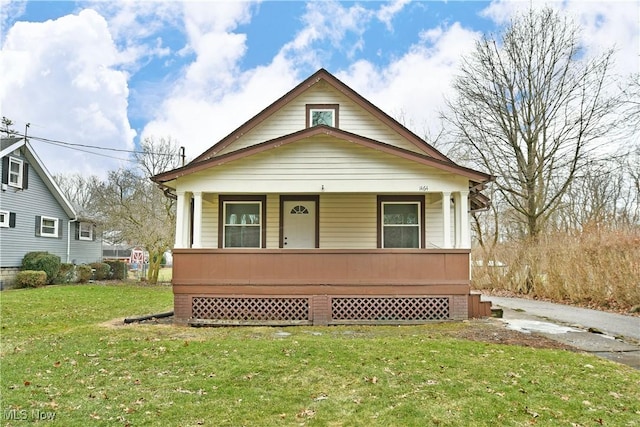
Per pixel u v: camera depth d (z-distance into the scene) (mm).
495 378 5113
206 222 11320
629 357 6320
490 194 21938
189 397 4543
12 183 18391
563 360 5906
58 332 8195
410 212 11250
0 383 4977
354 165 9406
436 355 6062
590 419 4035
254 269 9172
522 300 15242
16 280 17875
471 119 20000
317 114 11742
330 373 5281
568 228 15914
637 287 11430
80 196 45844
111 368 5547
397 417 4055
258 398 4516
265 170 9430
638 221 18578
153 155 31172
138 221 23578
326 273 9141
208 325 8812
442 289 9148
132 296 15547
